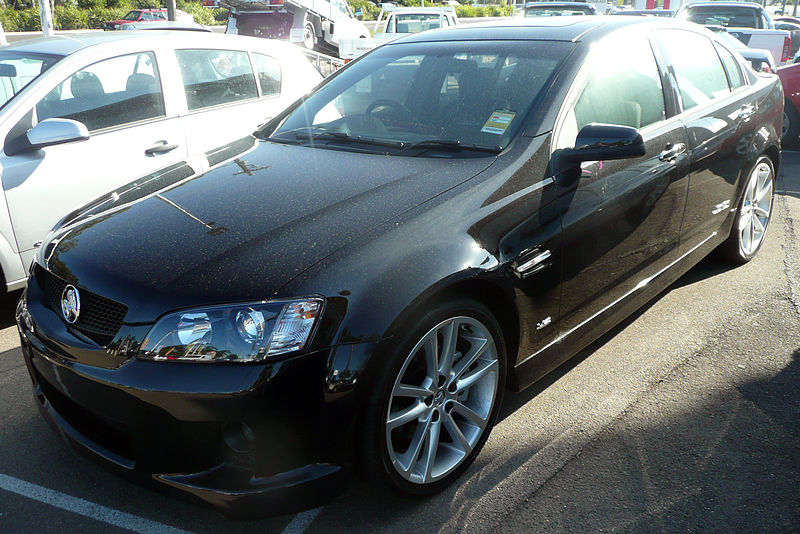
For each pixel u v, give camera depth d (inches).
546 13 570.9
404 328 84.5
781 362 129.2
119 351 82.1
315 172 107.7
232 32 634.8
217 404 77.6
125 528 91.0
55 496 97.3
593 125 105.1
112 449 87.6
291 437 80.0
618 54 127.6
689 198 139.3
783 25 737.6
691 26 156.7
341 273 82.7
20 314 99.8
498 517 91.4
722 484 96.3
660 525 89.1
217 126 189.8
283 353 78.3
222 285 81.5
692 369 127.6
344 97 132.3
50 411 96.0
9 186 146.8
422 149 111.6
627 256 122.3
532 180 102.9
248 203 98.7
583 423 111.6
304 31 617.0
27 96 154.1
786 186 267.1
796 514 90.4
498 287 94.9
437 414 93.5
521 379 106.4
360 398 81.4
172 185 110.7
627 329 144.6
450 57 129.7
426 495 94.3
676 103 139.3
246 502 80.0
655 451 104.0
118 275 86.9
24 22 1208.2
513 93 116.0
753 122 164.9
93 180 161.0
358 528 90.2
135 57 176.1
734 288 163.5
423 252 87.9
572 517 91.0
